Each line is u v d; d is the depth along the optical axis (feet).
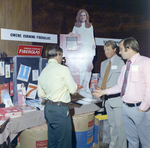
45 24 8.78
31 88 8.01
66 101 5.29
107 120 7.68
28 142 6.23
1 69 6.59
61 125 5.20
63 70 5.24
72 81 5.26
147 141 5.85
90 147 7.61
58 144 5.39
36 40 8.38
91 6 10.03
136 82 5.60
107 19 10.55
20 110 6.17
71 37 8.62
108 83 7.63
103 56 10.66
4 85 6.75
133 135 6.31
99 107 7.99
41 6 8.54
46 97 5.54
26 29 8.10
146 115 5.60
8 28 7.41
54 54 5.56
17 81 7.45
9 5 7.35
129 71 5.86
